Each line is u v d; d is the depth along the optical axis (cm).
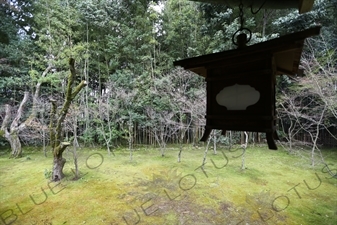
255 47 88
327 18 638
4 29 741
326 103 501
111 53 862
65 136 743
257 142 862
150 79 827
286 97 631
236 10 698
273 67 91
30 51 786
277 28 689
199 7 747
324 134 794
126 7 875
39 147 812
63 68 795
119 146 838
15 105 789
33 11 794
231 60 99
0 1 693
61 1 812
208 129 108
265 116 90
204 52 812
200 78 770
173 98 744
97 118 781
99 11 795
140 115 814
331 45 632
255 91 94
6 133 673
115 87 802
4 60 725
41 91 807
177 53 909
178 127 720
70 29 777
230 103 101
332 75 502
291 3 119
